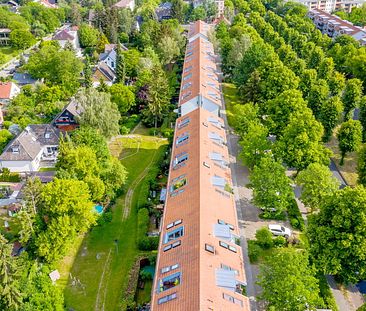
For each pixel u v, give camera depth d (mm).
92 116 85500
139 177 83562
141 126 105750
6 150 86375
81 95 89000
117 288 57281
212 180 59500
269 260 50438
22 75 135750
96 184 68000
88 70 124750
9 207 74500
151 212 71375
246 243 62875
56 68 123125
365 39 150125
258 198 66562
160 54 139375
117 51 136250
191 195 55562
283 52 125125
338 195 53969
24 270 53031
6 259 49094
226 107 110062
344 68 132250
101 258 62875
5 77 140125
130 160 89562
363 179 75500
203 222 49594
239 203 72688
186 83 100312
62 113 99000
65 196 58156
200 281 41156
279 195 65500
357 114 109688
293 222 66688
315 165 66750
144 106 108875
